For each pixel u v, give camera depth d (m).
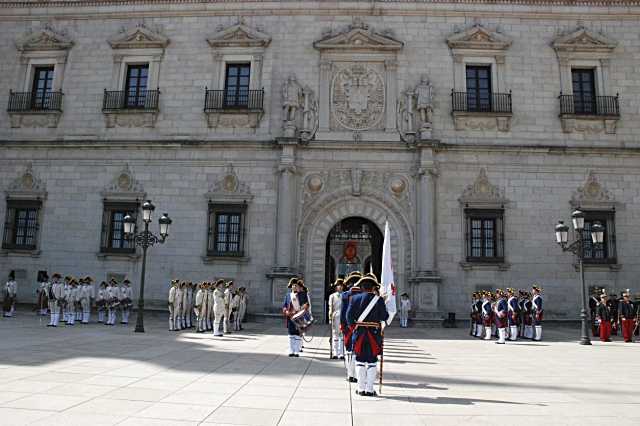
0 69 29.27
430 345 18.28
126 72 28.89
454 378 11.37
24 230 27.81
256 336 19.75
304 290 14.83
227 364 12.45
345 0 28.20
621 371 12.65
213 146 27.25
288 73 27.81
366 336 9.26
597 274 25.70
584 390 10.08
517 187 26.44
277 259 25.78
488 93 27.66
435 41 27.86
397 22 28.08
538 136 26.91
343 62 27.81
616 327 23.56
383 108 27.31
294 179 26.59
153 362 12.30
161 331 20.84
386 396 9.16
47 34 29.14
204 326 21.34
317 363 13.10
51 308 21.48
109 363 11.91
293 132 26.66
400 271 26.11
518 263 25.80
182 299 22.42
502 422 7.47
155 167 27.50
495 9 28.00
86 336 17.69
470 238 26.02
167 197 27.16
